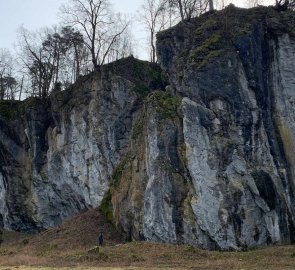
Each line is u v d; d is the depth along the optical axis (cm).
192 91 3869
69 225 4312
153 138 3872
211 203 3597
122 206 4056
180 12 5147
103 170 4744
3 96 6762
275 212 3588
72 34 5938
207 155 3697
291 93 3891
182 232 3609
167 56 4403
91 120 4925
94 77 5038
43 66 5981
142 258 3038
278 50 3981
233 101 3791
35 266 2869
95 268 2712
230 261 2900
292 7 4484
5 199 5566
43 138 5456
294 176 3706
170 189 3709
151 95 4172
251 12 4138
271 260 2862
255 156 3709
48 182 5297
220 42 3991
